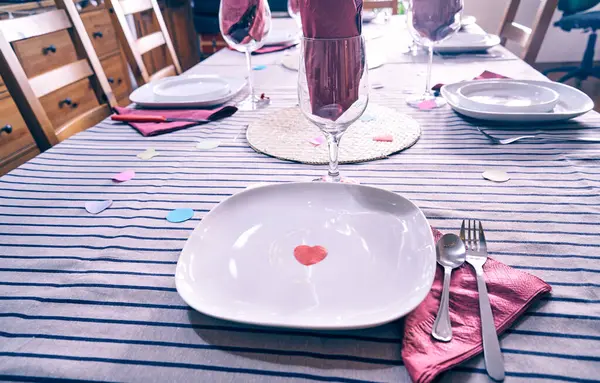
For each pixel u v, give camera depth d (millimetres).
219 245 465
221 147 757
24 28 959
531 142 709
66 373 343
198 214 558
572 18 2756
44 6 1914
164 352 360
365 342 361
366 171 645
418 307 384
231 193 606
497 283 402
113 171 690
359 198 528
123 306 411
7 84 913
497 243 472
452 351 338
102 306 412
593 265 433
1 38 899
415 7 892
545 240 473
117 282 443
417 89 996
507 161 653
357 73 493
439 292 401
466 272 424
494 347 341
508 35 1533
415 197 568
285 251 457
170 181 648
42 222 554
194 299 385
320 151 708
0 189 644
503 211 529
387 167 655
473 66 1142
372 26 1754
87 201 603
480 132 757
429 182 605
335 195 537
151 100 954
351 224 492
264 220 506
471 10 3436
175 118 882
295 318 367
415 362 328
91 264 471
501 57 1214
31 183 661
